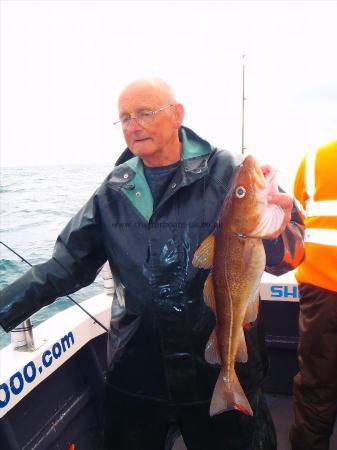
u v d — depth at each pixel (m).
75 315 2.25
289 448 2.18
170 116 1.39
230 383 1.35
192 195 1.38
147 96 1.34
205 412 1.47
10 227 12.34
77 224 1.57
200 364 1.42
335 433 2.26
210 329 1.39
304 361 1.88
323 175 1.75
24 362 1.75
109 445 1.68
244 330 1.43
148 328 1.43
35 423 1.88
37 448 1.84
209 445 1.52
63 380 2.11
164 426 1.58
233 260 1.31
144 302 1.41
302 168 1.94
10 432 1.66
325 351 1.78
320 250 1.75
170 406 1.51
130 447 1.62
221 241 1.30
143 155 1.39
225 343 1.35
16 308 1.53
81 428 2.16
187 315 1.38
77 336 2.12
